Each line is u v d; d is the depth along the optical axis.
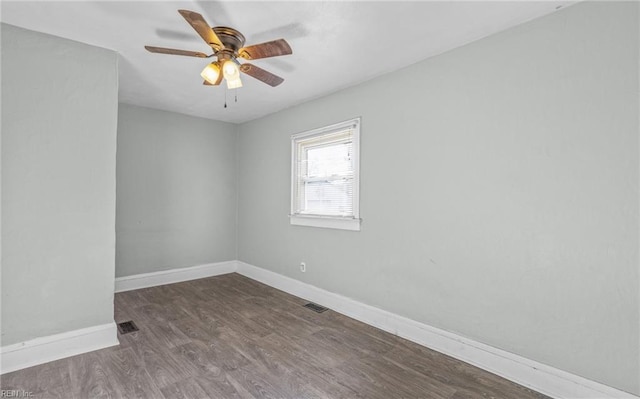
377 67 2.69
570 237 1.82
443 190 2.40
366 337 2.62
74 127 2.31
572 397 1.79
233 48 2.04
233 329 2.74
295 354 2.32
